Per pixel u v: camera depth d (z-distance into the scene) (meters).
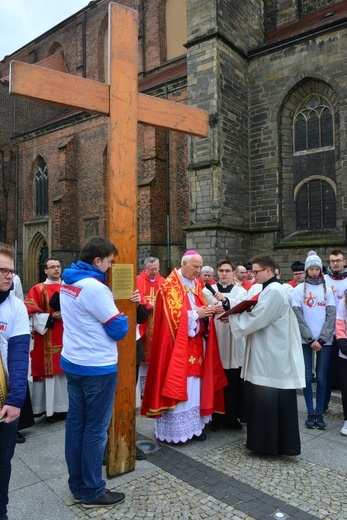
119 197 4.22
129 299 4.22
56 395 5.86
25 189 28.89
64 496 3.78
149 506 3.59
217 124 15.27
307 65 15.43
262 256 4.71
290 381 4.44
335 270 6.66
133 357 4.25
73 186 25.22
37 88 3.83
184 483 3.99
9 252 2.91
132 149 4.32
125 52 4.30
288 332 4.53
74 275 3.60
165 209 20.56
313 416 5.58
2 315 2.89
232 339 5.52
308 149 15.86
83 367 3.49
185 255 5.26
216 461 4.50
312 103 15.77
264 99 16.48
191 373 5.03
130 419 4.22
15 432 2.97
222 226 15.00
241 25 16.89
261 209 16.42
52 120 29.86
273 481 4.04
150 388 4.95
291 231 16.08
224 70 15.71
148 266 6.40
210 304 5.50
